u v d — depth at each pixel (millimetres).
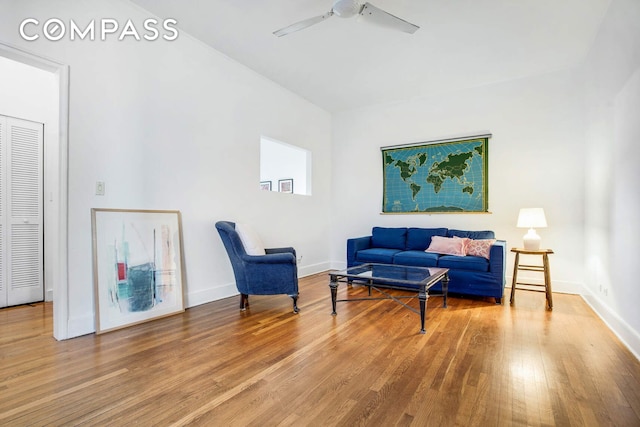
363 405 1552
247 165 3967
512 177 4227
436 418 1451
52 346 2238
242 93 3906
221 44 3449
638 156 2127
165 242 3020
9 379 1778
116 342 2320
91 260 2525
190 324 2723
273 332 2531
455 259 3631
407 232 4637
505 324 2736
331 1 2734
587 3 2707
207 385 1728
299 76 4199
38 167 3434
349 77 4219
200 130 3408
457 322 2789
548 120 4035
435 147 4730
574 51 3531
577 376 1839
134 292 2744
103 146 2621
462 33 3178
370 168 5305
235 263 3164
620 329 2408
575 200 3871
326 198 5562
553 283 3973
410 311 3119
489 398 1613
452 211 4590
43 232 3449
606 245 2865
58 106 2398
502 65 3855
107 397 1607
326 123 5570
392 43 3375
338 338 2410
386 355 2115
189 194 3287
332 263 5621
